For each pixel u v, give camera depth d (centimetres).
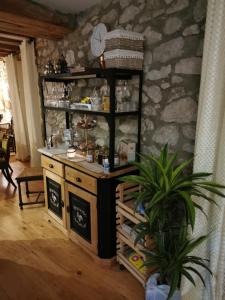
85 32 252
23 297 173
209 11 131
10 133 543
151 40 188
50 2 230
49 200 267
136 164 151
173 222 152
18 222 272
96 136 257
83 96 265
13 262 209
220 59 131
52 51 318
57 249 226
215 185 129
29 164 488
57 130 326
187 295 157
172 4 170
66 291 179
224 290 153
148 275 172
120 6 208
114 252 205
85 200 207
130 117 217
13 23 243
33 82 393
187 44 166
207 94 136
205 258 156
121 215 192
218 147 144
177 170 135
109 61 187
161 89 188
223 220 144
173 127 184
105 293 177
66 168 225
